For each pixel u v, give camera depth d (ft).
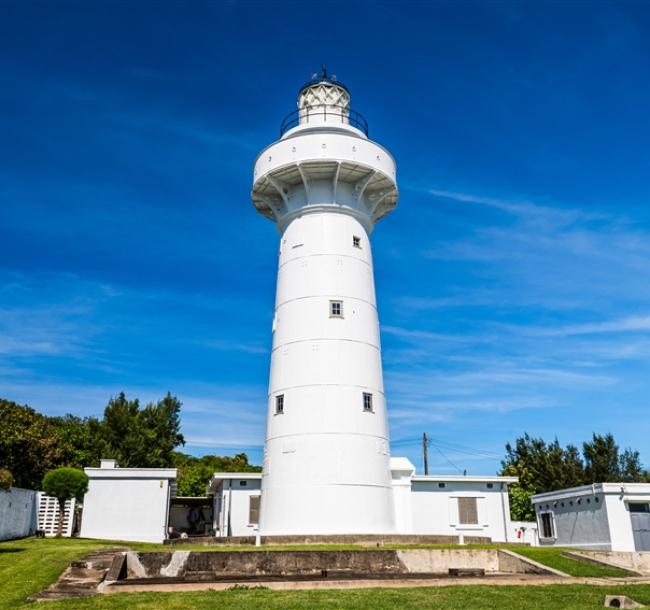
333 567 68.59
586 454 206.18
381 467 94.02
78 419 217.15
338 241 102.94
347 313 99.40
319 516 88.43
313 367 95.66
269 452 95.55
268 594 51.57
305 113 113.29
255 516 117.91
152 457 199.82
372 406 96.27
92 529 106.52
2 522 95.20
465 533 117.80
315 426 92.43
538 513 132.46
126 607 46.16
